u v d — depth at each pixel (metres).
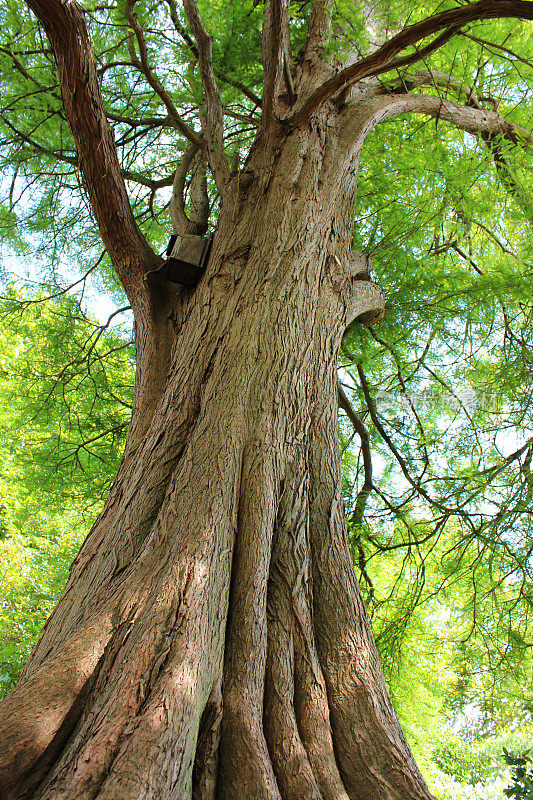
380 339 6.54
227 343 3.05
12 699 1.79
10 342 7.45
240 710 2.00
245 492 2.58
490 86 5.99
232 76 5.32
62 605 2.40
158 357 3.53
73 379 6.50
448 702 6.87
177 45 5.12
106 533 2.63
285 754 2.02
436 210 6.08
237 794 1.79
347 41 3.94
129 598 2.11
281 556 2.62
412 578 6.31
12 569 9.22
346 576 2.76
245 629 2.22
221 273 3.39
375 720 2.25
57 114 4.90
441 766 12.47
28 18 4.50
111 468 6.35
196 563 2.17
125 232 3.56
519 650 5.32
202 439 2.69
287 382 2.98
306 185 3.70
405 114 5.54
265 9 3.97
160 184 6.19
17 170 5.22
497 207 5.93
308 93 4.33
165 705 1.69
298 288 3.29
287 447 2.85
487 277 5.84
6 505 8.76
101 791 1.42
